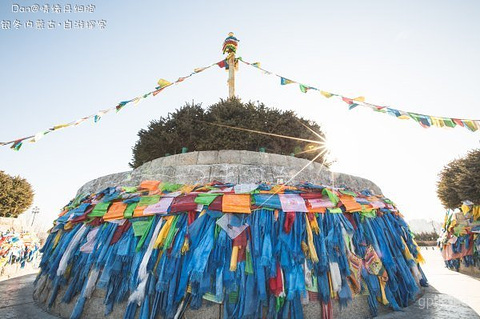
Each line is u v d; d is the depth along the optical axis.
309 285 3.32
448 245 9.56
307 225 3.58
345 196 4.28
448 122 3.75
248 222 3.52
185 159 5.07
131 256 3.56
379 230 4.29
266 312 3.20
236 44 8.55
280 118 6.09
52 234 5.24
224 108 6.01
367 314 3.72
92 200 4.66
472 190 11.49
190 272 3.21
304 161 5.38
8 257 9.32
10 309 4.39
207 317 3.20
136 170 5.60
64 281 4.09
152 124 6.37
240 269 3.22
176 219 3.59
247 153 5.00
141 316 3.15
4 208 15.32
